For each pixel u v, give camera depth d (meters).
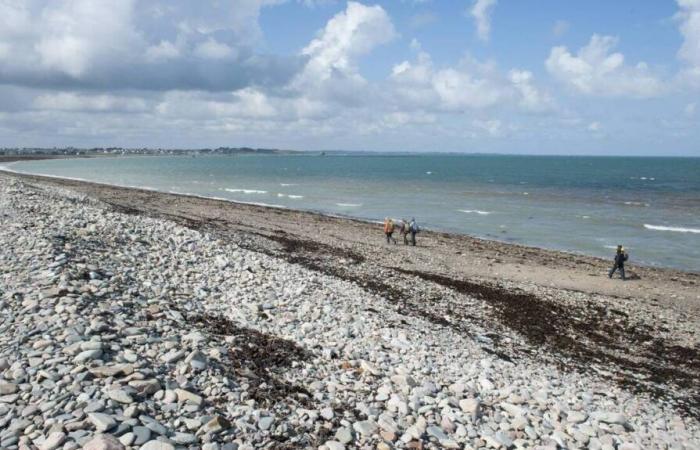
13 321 10.70
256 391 9.84
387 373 12.28
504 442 9.70
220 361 10.81
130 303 13.05
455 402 11.26
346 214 59.28
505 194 85.75
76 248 17.20
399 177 138.50
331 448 8.36
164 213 43.50
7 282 12.84
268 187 98.81
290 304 16.80
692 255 38.78
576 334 20.52
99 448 6.89
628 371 17.22
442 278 26.73
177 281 16.67
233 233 34.78
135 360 9.75
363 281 24.14
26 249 15.88
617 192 90.44
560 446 10.15
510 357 16.53
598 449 10.38
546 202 73.31
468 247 38.91
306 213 56.00
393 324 17.06
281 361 11.70
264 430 8.59
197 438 7.86
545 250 39.28
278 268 21.70
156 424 7.86
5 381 8.40
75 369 8.93
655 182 119.25
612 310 23.77
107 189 71.38
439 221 54.50
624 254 30.61
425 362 13.73
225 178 129.75
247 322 14.14
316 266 26.59
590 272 32.28
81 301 12.05
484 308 22.27
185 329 12.25
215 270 19.16
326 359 12.46
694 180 127.06
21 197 27.98
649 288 28.92
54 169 162.50
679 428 12.73
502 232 48.06
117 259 17.31
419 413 10.41
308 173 161.25
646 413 13.53
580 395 13.77
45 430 7.33
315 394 10.37
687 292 28.36
